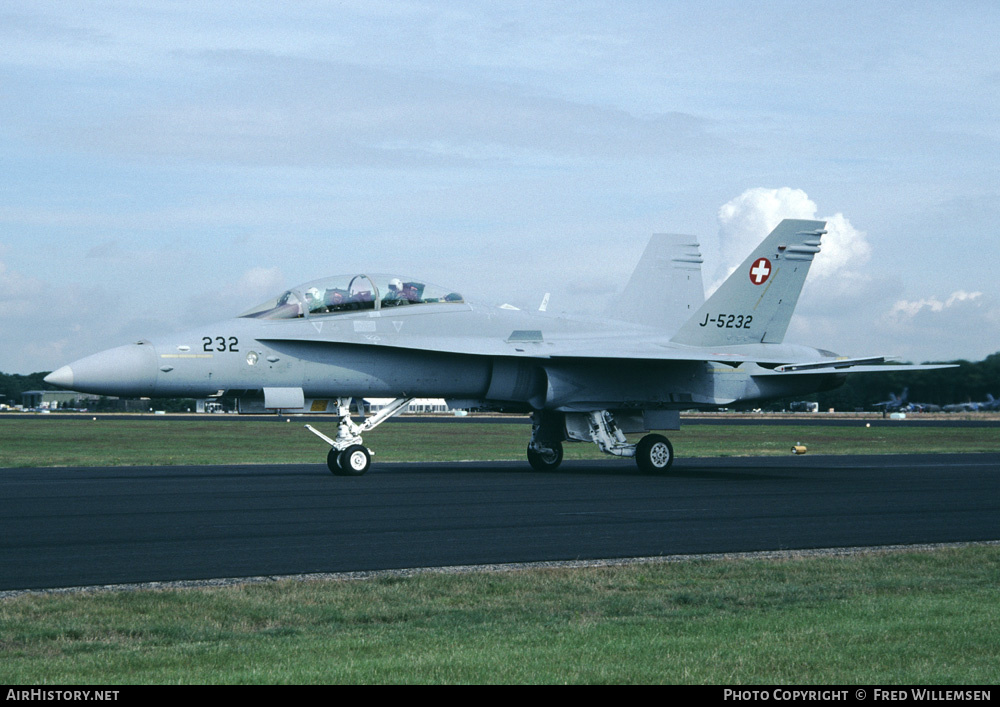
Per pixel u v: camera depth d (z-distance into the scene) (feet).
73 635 51.62
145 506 109.91
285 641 50.72
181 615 56.18
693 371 184.75
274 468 182.91
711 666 45.73
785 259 192.34
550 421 185.47
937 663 46.50
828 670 45.19
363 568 71.72
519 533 90.27
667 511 109.60
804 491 137.18
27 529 90.17
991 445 323.37
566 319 188.03
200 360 153.99
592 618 57.06
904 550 82.07
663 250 206.90
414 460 217.77
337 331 163.43
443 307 174.60
